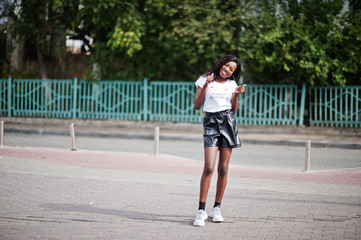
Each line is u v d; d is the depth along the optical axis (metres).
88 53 23.86
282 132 19.55
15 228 6.23
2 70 24.08
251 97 20.25
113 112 21.28
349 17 20.36
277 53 19.84
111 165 11.24
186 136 18.08
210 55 20.14
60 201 7.71
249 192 8.60
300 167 12.28
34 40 23.77
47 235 5.95
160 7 20.05
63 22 23.02
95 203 7.63
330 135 19.12
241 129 19.92
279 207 7.53
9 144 15.50
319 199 8.10
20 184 8.86
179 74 21.78
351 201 7.98
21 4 23.12
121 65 21.86
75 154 12.73
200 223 6.41
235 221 6.71
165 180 9.62
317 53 19.73
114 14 20.55
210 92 6.46
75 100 21.45
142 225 6.45
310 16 20.72
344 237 5.98
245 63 20.75
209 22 19.64
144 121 20.75
